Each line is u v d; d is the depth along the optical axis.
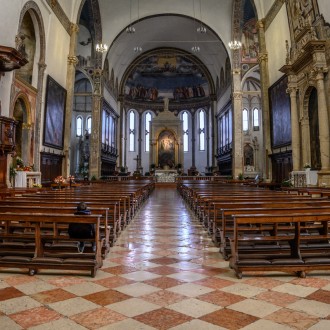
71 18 20.91
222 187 13.93
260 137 32.62
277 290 3.98
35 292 3.90
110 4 26.55
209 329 2.97
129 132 40.47
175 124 39.28
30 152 15.80
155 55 36.91
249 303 3.58
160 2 27.81
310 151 15.13
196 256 5.73
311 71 13.48
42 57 16.56
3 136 11.86
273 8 18.50
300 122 15.55
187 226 8.98
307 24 13.85
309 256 4.69
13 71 12.95
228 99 30.92
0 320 3.14
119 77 36.69
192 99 40.78
